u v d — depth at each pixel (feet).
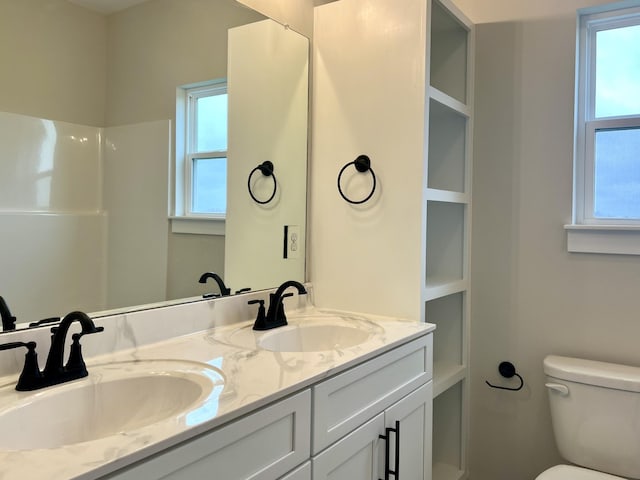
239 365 3.66
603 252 5.64
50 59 3.86
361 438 4.03
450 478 6.20
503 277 6.31
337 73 5.96
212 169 5.24
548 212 6.02
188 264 4.94
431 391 5.27
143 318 4.21
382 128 5.58
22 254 3.67
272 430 3.13
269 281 5.81
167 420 2.63
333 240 6.02
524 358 6.19
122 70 4.37
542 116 6.05
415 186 5.37
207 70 5.19
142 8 4.54
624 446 5.04
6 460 2.17
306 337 5.24
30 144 3.74
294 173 6.10
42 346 3.55
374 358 4.20
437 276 6.60
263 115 5.77
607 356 5.67
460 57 6.48
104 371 3.50
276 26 5.96
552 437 6.03
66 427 3.10
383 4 5.57
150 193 4.60
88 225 4.09
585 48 5.98
